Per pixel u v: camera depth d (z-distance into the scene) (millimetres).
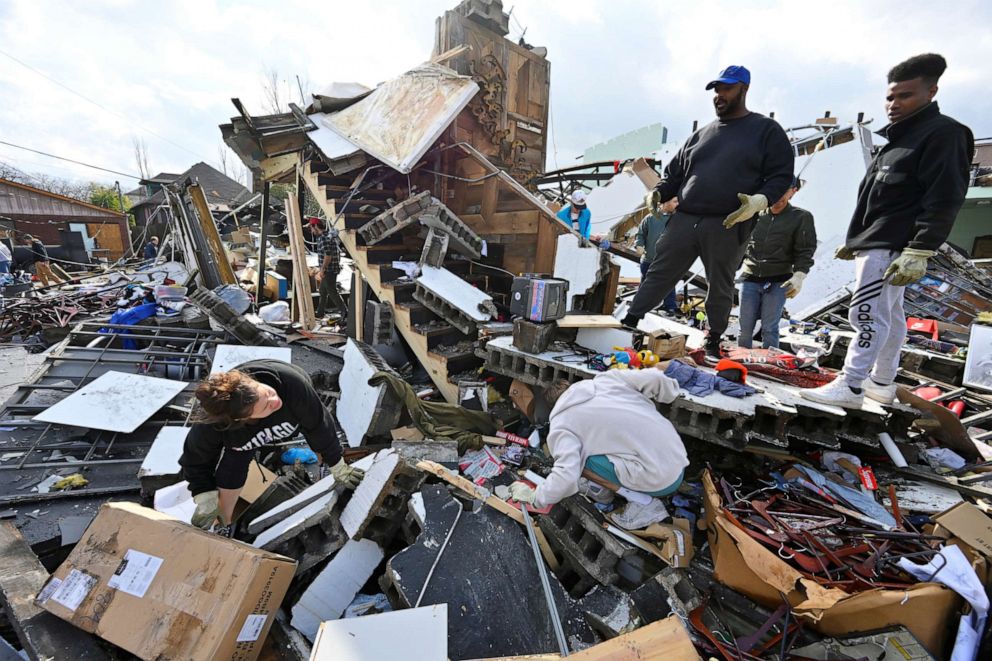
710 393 2418
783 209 3826
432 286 4035
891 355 2447
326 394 3932
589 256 4156
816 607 1518
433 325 4215
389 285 4312
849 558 1789
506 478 2666
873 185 2268
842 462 2523
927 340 4695
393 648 1488
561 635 1626
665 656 1364
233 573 1535
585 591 2029
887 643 1433
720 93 2723
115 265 14227
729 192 2693
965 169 1952
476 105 5406
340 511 2307
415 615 1609
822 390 2430
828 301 6418
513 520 2207
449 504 2246
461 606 1768
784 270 3953
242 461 2107
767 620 1618
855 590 1626
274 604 1629
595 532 2035
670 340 2895
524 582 1914
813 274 6930
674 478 2111
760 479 2436
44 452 2857
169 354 4234
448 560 1960
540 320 3064
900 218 2145
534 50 6270
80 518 2336
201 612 1502
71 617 1635
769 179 2607
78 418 2951
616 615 1744
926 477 2492
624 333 3041
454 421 3328
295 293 6758
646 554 1995
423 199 4430
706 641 1635
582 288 4191
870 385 2578
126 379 3461
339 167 5059
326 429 2221
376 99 5520
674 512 2301
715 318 3131
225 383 1692
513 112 5988
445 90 4859
